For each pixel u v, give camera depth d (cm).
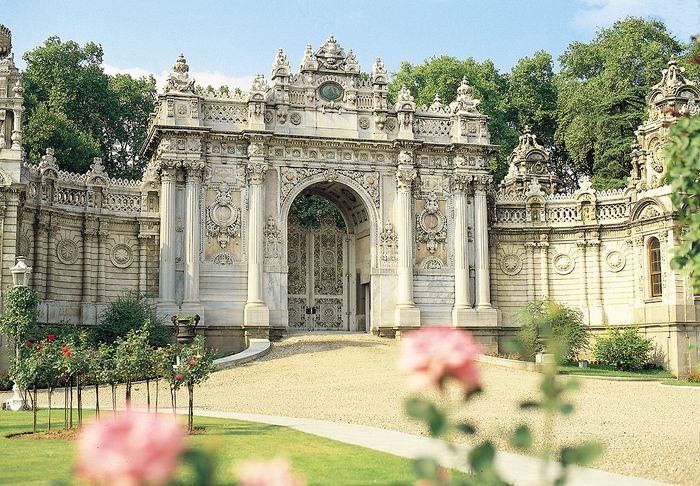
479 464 765
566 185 9456
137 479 486
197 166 5275
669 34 8531
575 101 8256
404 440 2266
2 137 4509
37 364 2392
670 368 5078
